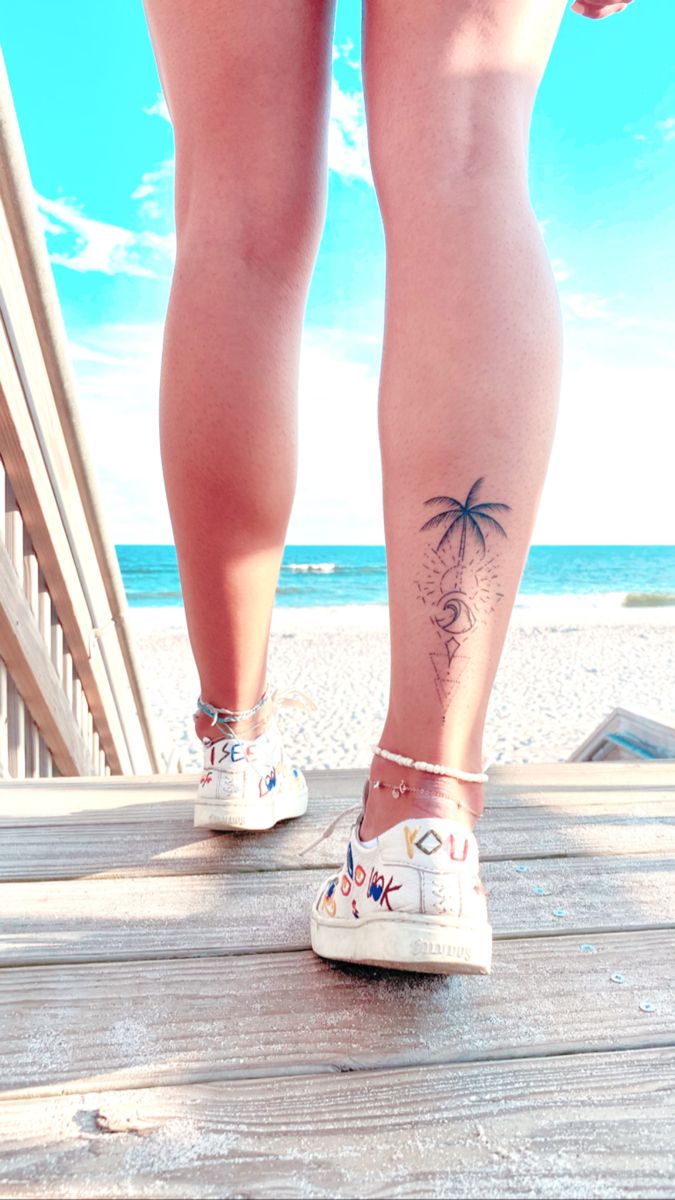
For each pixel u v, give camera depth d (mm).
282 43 779
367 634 16891
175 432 809
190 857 1021
